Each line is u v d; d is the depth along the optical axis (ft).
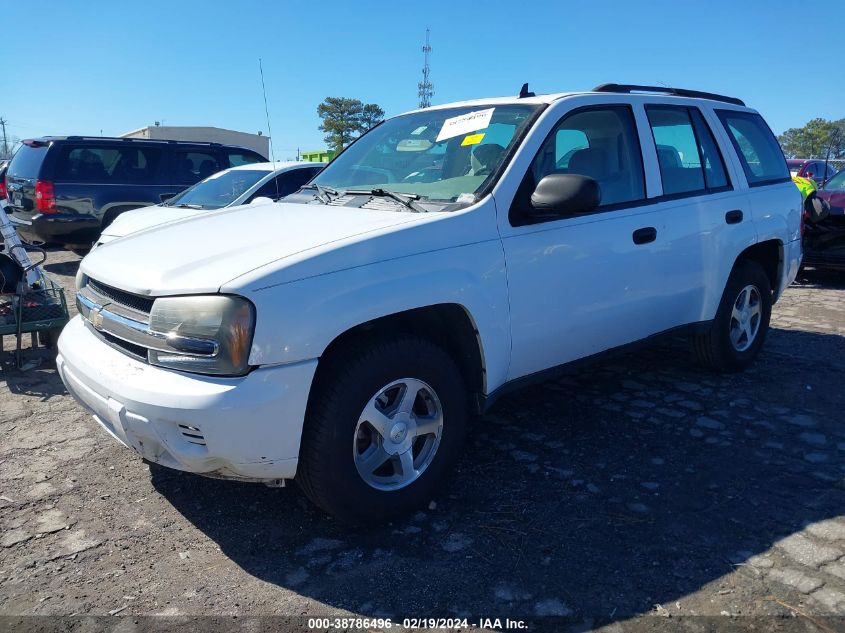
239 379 8.42
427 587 8.67
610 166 13.03
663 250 13.42
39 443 13.25
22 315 17.57
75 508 10.81
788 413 14.17
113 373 9.16
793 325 22.17
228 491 11.26
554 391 15.51
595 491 10.98
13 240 17.60
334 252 9.09
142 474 11.92
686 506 10.47
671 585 8.58
